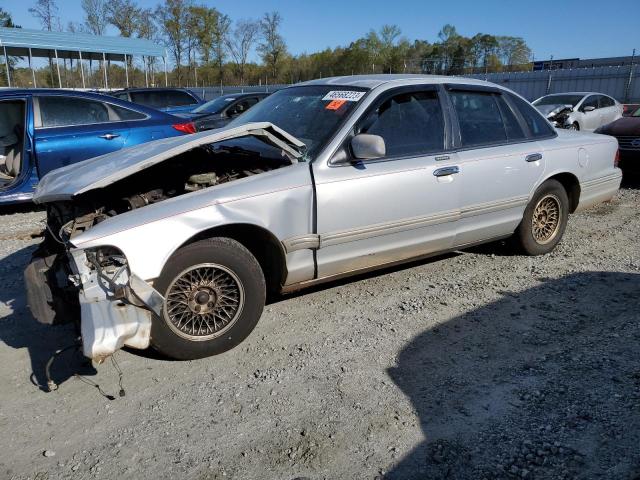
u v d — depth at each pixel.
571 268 5.00
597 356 3.42
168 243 3.11
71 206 3.59
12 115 7.37
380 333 3.77
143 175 3.69
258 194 3.42
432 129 4.29
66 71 29.53
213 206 3.27
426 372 3.28
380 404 2.96
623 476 2.41
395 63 53.00
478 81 4.77
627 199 8.03
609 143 5.68
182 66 51.69
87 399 3.02
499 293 4.44
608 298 4.32
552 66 30.53
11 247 5.66
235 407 2.95
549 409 2.89
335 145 3.77
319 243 3.71
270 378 3.22
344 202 3.74
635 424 2.75
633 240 5.91
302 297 4.37
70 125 6.84
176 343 3.27
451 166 4.27
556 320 3.95
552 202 5.23
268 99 4.80
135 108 7.42
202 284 3.30
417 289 4.53
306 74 54.72
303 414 2.88
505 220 4.84
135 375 3.25
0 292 4.46
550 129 5.22
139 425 2.80
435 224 4.28
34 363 3.38
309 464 2.52
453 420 2.82
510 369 3.30
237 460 2.55
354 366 3.35
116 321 2.83
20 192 6.57
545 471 2.45
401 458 2.55
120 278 2.98
